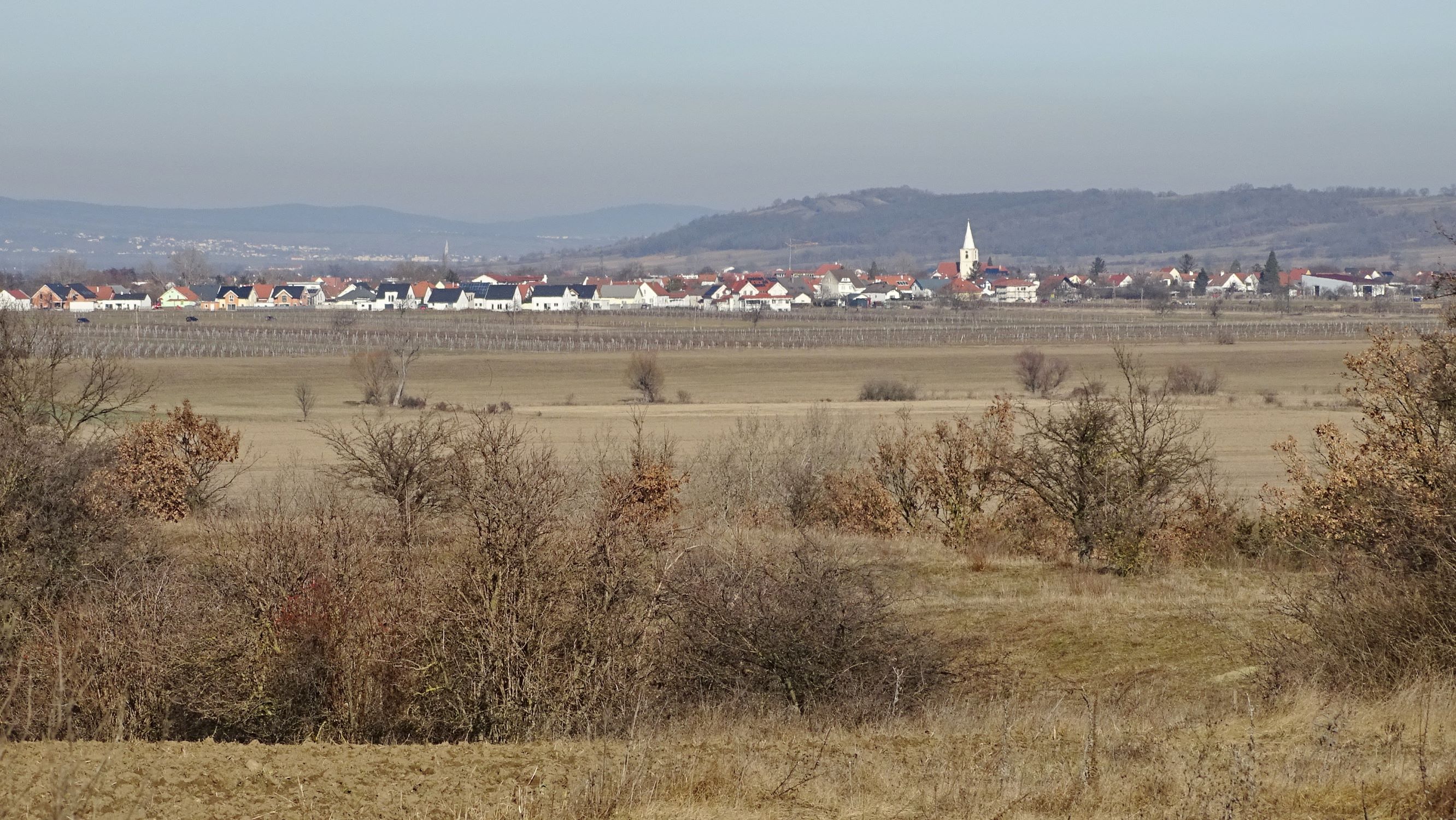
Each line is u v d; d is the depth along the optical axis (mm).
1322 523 47219
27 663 35812
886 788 25172
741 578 39969
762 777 26062
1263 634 45656
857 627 39281
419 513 45312
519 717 35000
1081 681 43219
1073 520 64438
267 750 28047
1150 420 66875
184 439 75875
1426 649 32062
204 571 41969
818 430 100188
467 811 23453
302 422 145625
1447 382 45812
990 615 52281
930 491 75500
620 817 23297
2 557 42812
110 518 47156
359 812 23594
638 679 36094
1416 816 21281
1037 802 23688
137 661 37156
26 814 21484
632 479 51094
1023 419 102688
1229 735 28891
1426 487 37938
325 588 37375
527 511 36406
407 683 36844
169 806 23234
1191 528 65625
